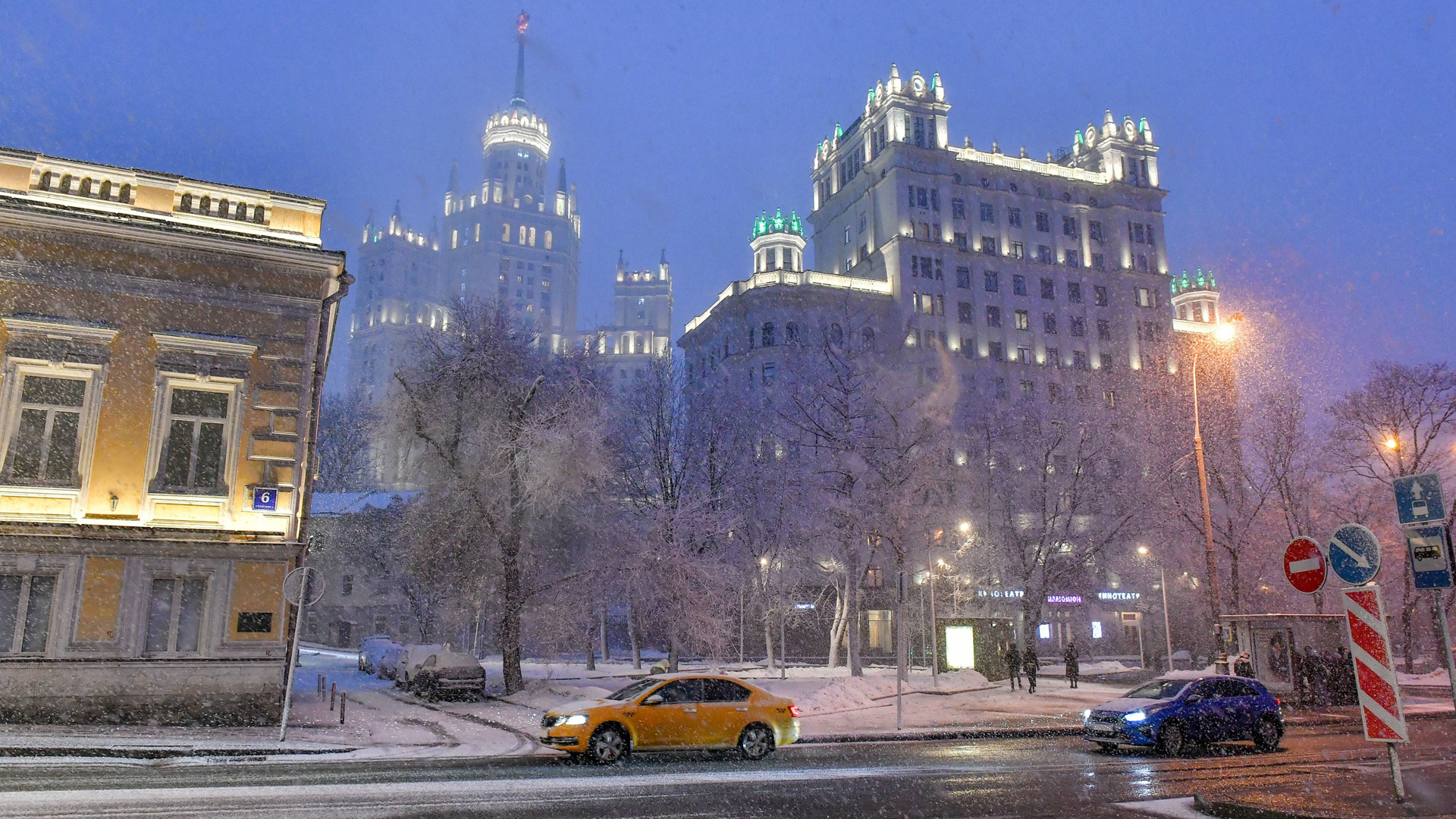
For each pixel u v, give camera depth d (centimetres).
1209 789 1109
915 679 2998
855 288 7469
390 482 2875
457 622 3350
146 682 1736
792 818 914
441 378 2684
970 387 7256
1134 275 8325
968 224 7969
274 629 1842
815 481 3684
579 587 2822
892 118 8025
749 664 4531
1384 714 930
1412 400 4341
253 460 1900
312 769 1262
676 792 1066
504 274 17725
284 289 1997
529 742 1669
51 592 1725
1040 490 4122
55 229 1823
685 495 3441
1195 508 4503
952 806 997
